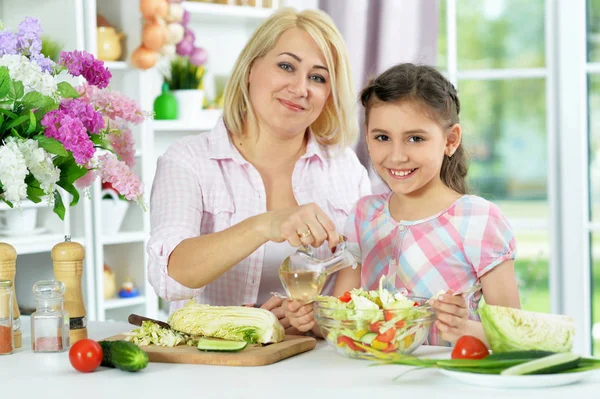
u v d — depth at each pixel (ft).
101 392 4.90
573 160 13.01
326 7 12.50
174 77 12.73
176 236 6.61
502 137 20.24
